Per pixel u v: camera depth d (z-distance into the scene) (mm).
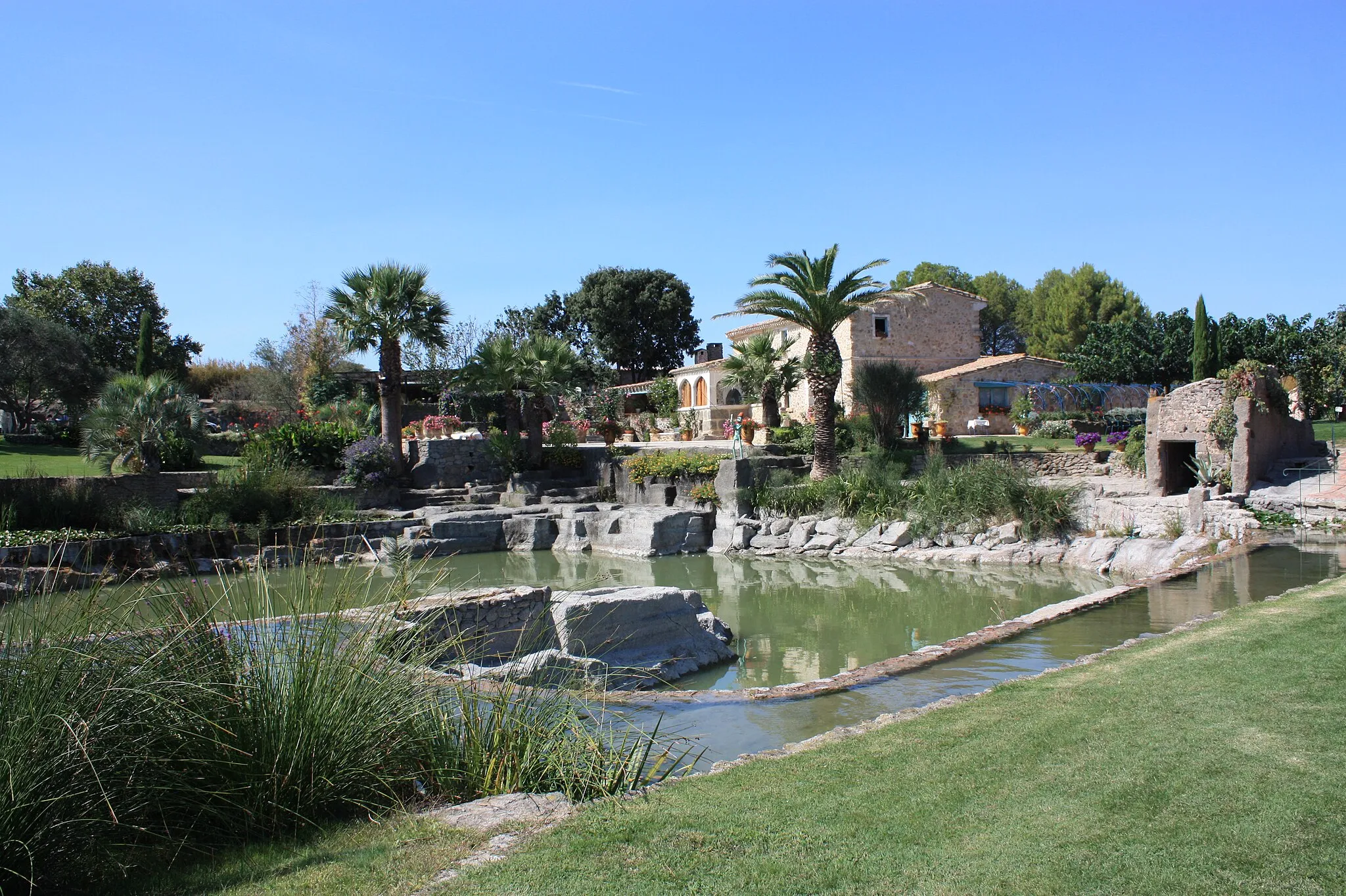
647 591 13289
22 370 41906
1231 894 3811
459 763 5812
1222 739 5777
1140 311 60562
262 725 5199
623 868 4285
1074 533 23219
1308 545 18438
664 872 4223
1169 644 9000
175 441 30891
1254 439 23922
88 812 4418
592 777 5766
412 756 5727
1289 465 24844
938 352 42844
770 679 12500
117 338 59781
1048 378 42031
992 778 5414
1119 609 13305
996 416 40156
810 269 29906
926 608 17719
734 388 47188
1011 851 4324
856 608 18000
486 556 27781
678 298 66312
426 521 29094
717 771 6098
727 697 9781
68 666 4645
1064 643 11477
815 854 4402
